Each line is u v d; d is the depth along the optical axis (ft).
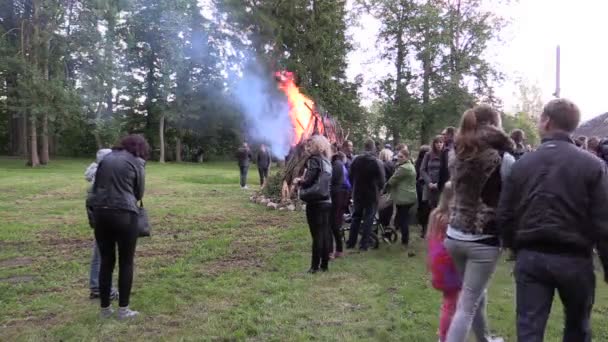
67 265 21.72
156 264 22.09
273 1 118.01
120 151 15.47
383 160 28.81
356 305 16.53
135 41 122.83
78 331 14.32
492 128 10.80
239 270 21.11
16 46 94.07
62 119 95.91
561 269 8.59
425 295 17.37
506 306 16.14
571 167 8.74
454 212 10.94
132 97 133.18
